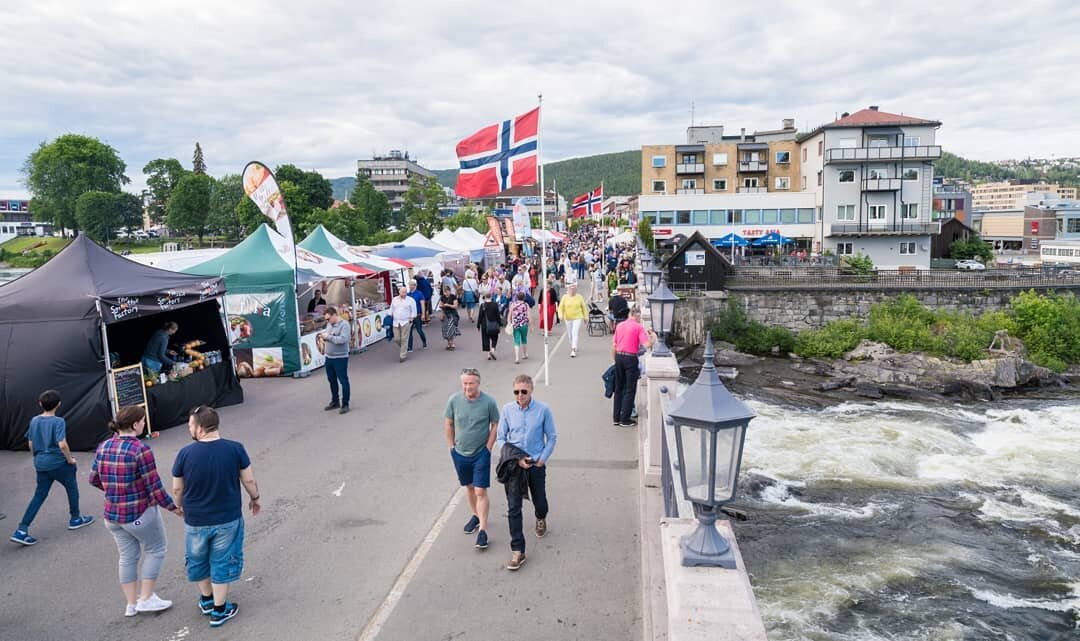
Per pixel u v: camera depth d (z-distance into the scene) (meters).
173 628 5.80
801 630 9.59
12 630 5.82
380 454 10.38
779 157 70.12
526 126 14.48
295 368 16.28
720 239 57.56
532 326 23.56
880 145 59.06
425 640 5.46
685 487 3.50
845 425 21.23
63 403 10.86
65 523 8.16
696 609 3.19
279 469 9.80
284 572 6.70
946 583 10.99
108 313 10.96
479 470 7.00
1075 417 23.38
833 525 13.12
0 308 10.96
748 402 25.06
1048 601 10.56
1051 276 39.91
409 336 19.06
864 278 40.88
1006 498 14.85
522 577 6.44
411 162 176.50
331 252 21.55
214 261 16.62
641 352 11.75
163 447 11.13
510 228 43.38
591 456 9.84
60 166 95.44
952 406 25.25
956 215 88.38
